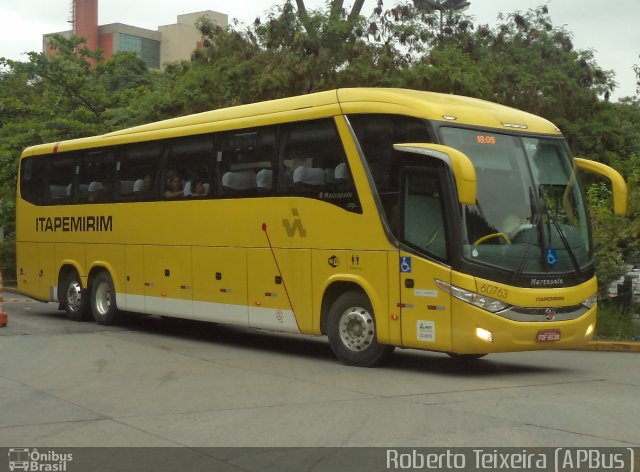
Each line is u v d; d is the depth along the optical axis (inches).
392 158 458.0
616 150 1034.1
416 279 444.1
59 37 1386.6
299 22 956.6
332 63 932.6
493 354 553.3
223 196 563.5
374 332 470.9
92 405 361.4
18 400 372.8
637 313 697.0
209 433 308.3
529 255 440.8
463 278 426.0
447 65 885.2
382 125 464.4
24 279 781.9
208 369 466.9
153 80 1572.3
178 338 625.0
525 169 457.7
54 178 746.2
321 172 494.6
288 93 933.8
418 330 443.5
